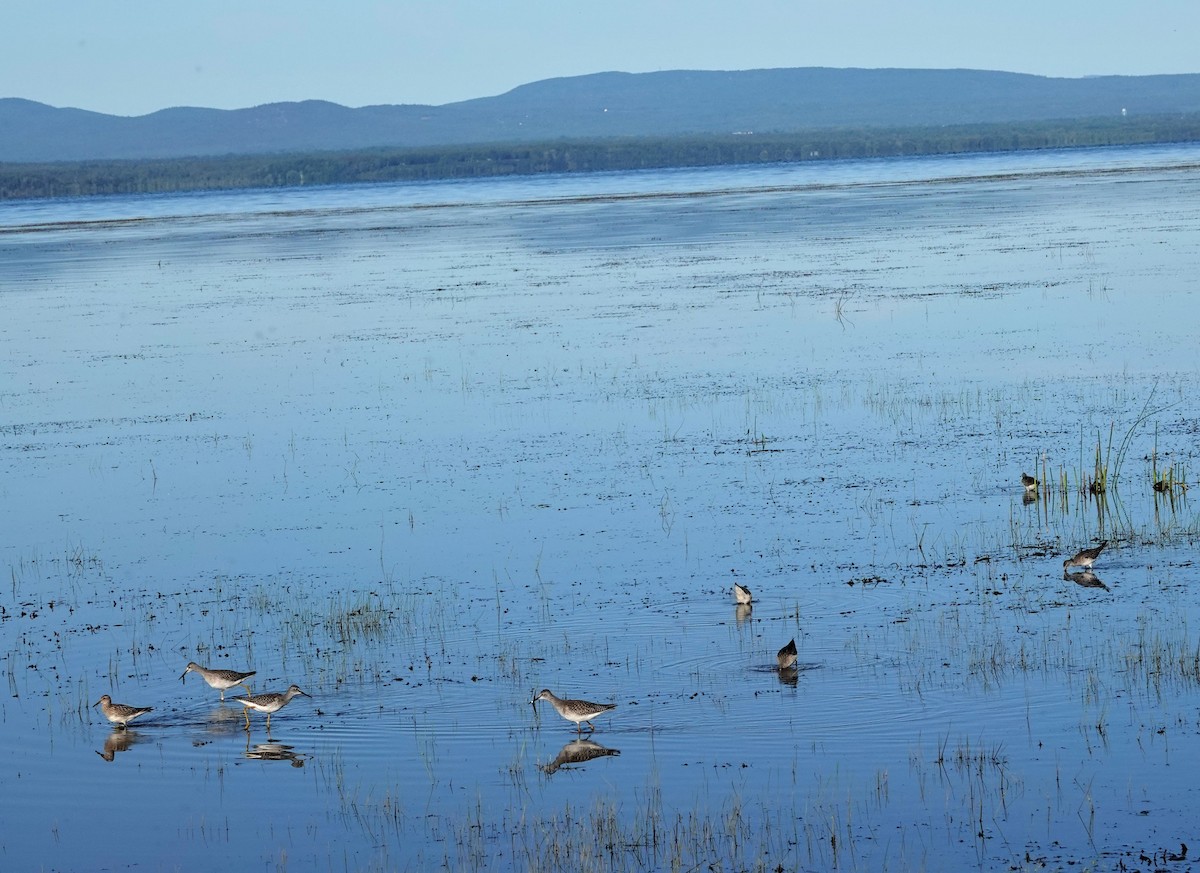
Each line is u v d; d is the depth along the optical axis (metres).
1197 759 17.12
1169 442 32.62
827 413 37.66
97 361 52.56
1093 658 20.31
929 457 32.53
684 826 16.23
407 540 28.17
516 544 27.45
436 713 19.75
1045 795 16.48
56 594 25.89
